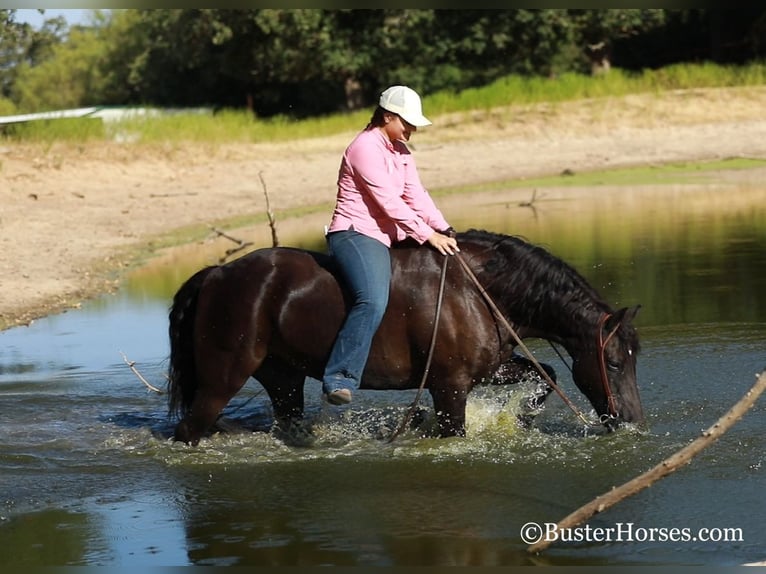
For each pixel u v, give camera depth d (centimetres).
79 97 5062
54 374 938
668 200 1914
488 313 686
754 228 1566
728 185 2081
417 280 683
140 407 843
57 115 2884
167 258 1480
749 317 1031
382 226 681
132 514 625
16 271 1375
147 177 2178
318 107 4362
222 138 2597
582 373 690
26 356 1000
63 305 1212
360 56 3878
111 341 1049
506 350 700
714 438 512
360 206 674
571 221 1686
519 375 729
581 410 790
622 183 2159
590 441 715
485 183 2230
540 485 646
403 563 547
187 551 570
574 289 687
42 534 598
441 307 679
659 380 843
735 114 2775
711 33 3956
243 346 689
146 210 1875
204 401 708
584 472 663
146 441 751
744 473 652
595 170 2352
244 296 688
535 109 2889
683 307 1084
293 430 755
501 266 686
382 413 797
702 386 827
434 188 2180
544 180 2241
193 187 2114
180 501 641
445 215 1784
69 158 2211
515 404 758
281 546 573
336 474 676
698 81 3047
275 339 693
